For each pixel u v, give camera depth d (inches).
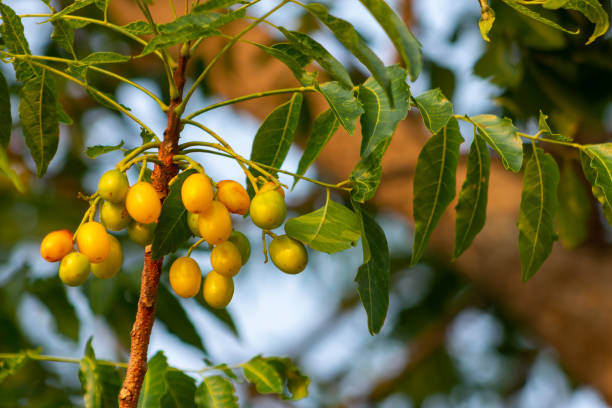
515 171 32.9
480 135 33.3
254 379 36.0
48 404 41.7
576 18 41.7
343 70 31.9
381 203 48.1
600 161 33.5
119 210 32.6
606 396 41.6
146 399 35.2
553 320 42.5
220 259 32.9
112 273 33.2
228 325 42.8
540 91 43.4
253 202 32.7
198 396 35.4
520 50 43.2
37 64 32.9
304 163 35.6
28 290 44.8
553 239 34.5
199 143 32.9
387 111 32.8
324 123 35.3
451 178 33.5
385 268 33.4
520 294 43.3
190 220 32.7
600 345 41.4
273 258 33.1
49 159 34.1
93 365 34.8
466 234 34.1
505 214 43.8
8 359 35.1
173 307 41.9
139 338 32.8
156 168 32.7
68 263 32.5
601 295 41.6
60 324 43.2
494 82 43.6
